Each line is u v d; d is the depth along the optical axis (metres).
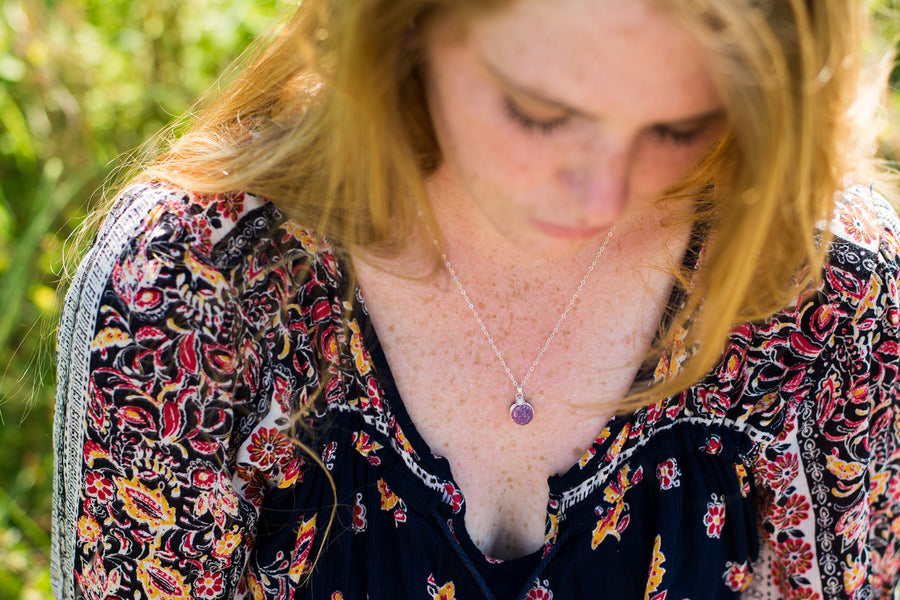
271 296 0.88
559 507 1.00
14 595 2.16
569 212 0.72
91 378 0.85
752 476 1.03
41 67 2.55
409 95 0.80
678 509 1.00
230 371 0.86
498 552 1.04
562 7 0.63
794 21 0.66
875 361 0.99
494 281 0.95
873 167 1.09
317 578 0.99
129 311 0.82
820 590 1.07
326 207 0.84
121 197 0.89
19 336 2.48
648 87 0.65
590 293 0.96
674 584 1.02
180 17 2.61
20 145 2.60
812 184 0.76
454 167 0.76
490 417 0.98
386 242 0.88
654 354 0.98
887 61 0.88
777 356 0.96
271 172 0.85
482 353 0.97
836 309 0.94
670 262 0.95
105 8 2.63
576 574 1.02
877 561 1.16
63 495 0.96
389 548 0.99
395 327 0.95
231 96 0.91
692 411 0.99
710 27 0.63
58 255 2.45
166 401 0.85
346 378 0.94
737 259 0.77
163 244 0.82
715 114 0.70
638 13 0.62
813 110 0.69
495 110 0.69
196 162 0.86
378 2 0.71
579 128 0.69
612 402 0.95
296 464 0.95
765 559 1.10
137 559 0.93
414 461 0.96
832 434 1.00
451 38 0.69
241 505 0.95
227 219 0.85
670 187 0.90
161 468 0.88
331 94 0.82
